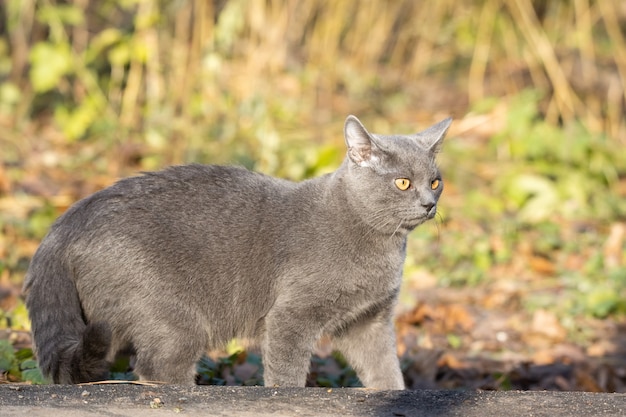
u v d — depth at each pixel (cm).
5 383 760
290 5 1947
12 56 1977
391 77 2153
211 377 848
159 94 1767
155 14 1695
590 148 1752
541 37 1884
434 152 850
